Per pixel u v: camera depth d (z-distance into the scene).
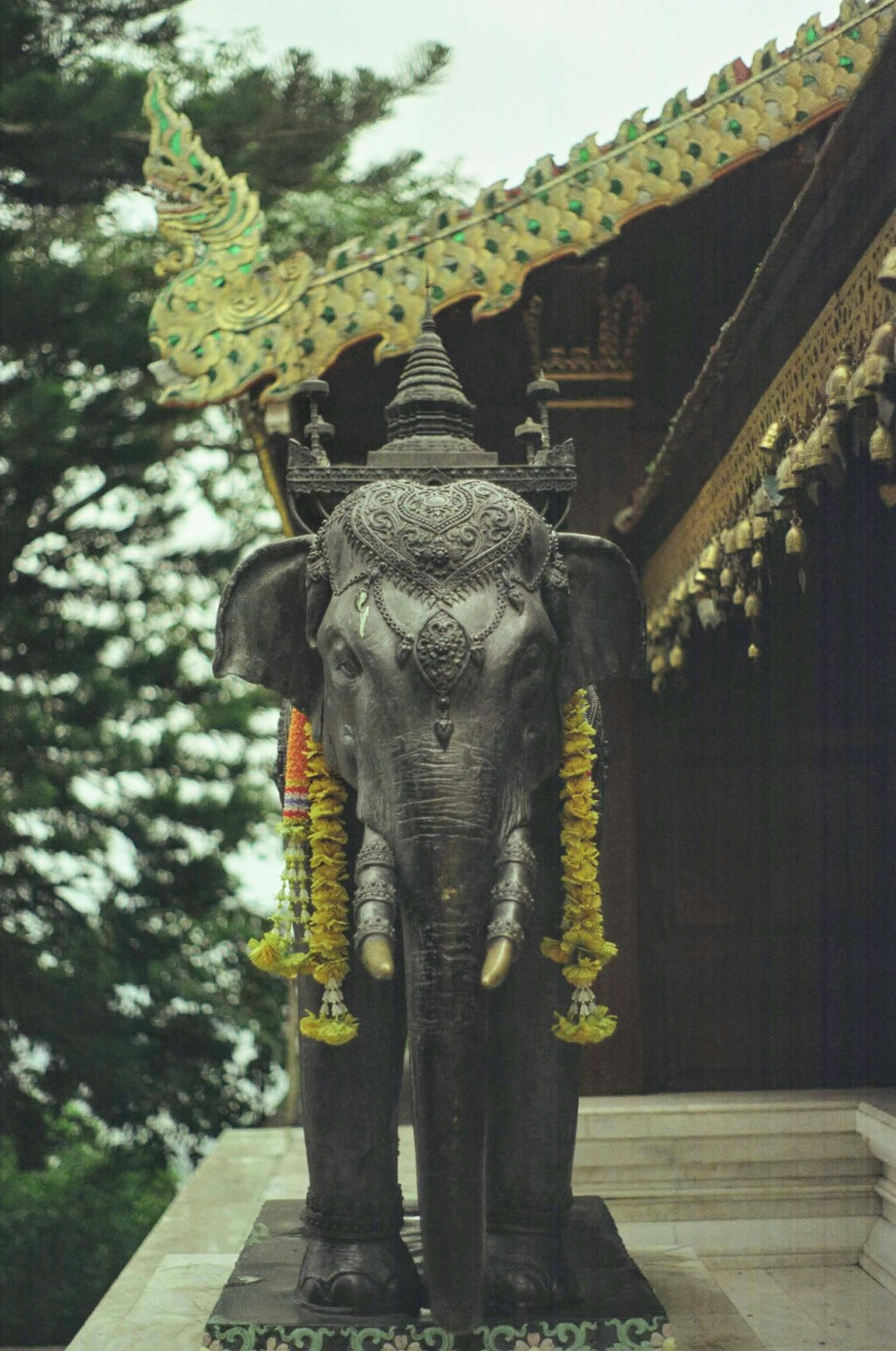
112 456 11.80
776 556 5.04
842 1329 4.16
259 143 11.41
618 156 5.31
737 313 4.14
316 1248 3.27
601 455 6.22
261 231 5.32
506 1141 3.27
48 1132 12.36
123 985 12.23
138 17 11.74
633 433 6.24
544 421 3.58
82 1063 11.80
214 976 13.28
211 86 11.84
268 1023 13.29
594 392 6.24
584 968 3.18
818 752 6.01
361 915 2.66
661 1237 5.01
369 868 2.71
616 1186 5.09
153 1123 12.39
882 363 2.91
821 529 5.13
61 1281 10.54
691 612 5.38
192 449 13.88
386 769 2.75
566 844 3.20
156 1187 13.02
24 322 10.94
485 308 5.32
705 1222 5.02
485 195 5.35
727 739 6.14
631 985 5.99
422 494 2.97
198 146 5.31
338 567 2.96
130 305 11.41
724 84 5.24
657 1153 5.11
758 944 6.06
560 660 3.12
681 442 5.02
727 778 6.13
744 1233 5.00
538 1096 3.27
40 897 12.34
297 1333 3.06
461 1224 2.60
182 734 12.37
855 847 5.96
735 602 4.61
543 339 6.21
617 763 6.16
